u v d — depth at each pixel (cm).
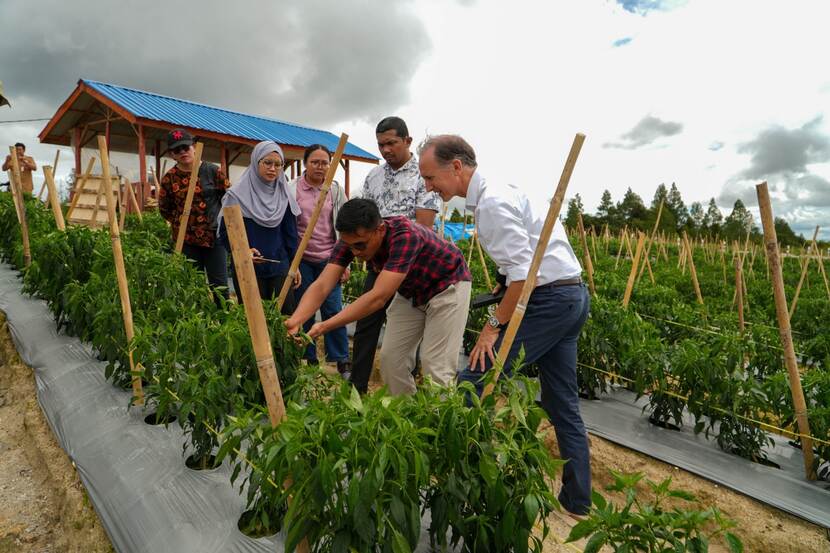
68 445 351
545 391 301
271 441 182
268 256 453
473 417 190
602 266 1302
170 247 536
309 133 1891
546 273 269
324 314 476
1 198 898
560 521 303
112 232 332
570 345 292
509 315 265
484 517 194
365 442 173
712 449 405
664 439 421
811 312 853
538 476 191
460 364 580
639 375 430
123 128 1577
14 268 741
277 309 340
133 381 353
